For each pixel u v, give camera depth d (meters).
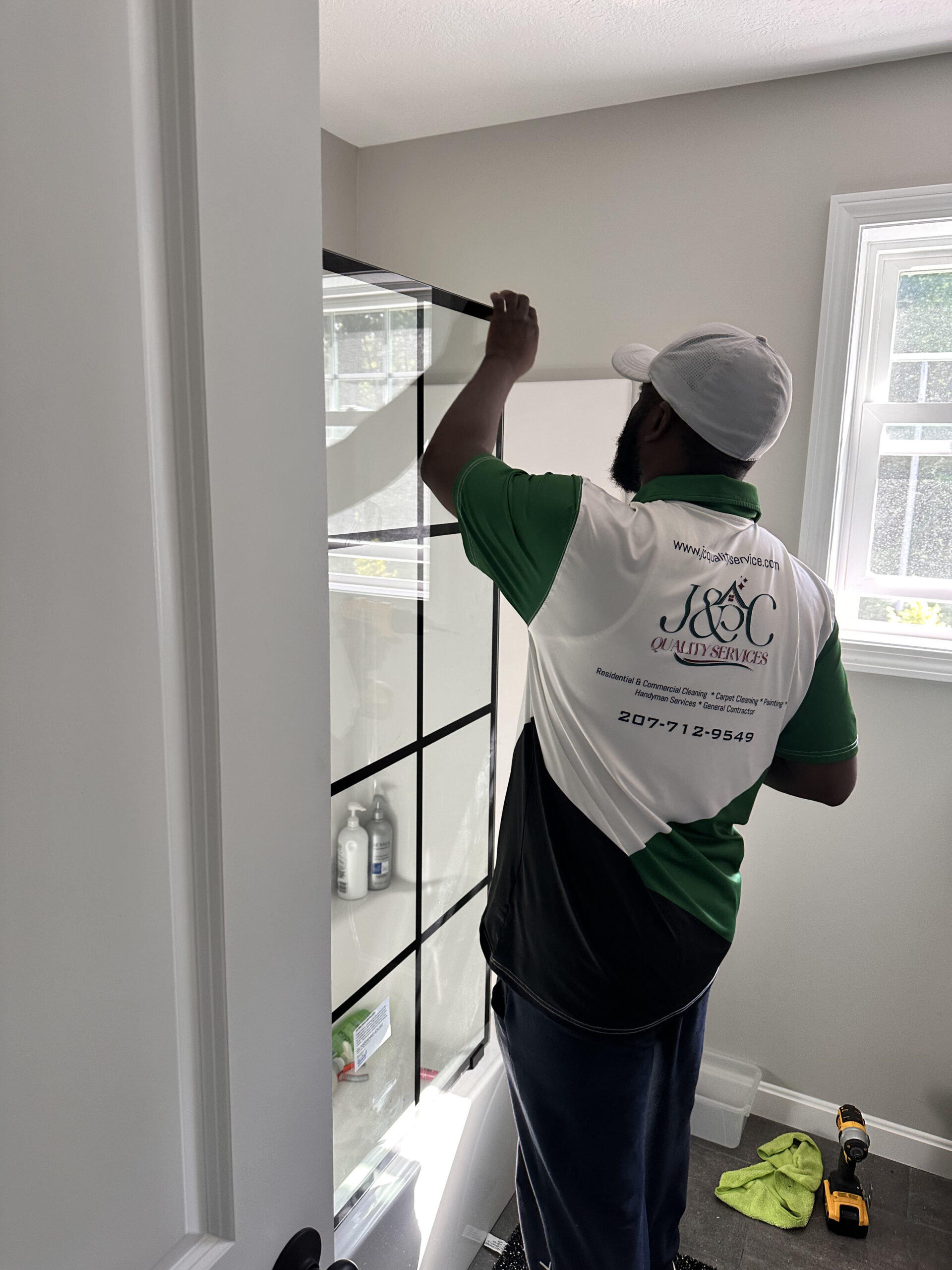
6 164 0.34
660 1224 1.33
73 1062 0.42
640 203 2.02
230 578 0.47
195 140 0.42
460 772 1.67
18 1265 0.40
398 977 1.55
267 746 0.52
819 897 2.09
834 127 1.82
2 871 0.37
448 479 1.13
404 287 1.29
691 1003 1.15
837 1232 1.91
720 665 1.09
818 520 1.97
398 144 2.27
